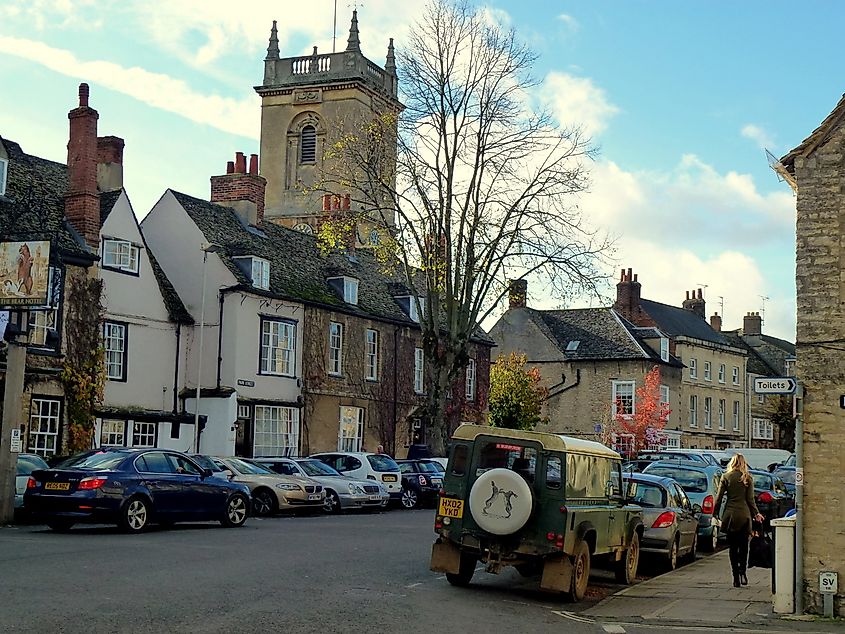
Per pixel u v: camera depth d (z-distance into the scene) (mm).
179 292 38844
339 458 34000
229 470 28594
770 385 14562
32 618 10828
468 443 15523
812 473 14312
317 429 41625
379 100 64375
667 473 24969
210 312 38250
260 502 28312
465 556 15789
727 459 41938
